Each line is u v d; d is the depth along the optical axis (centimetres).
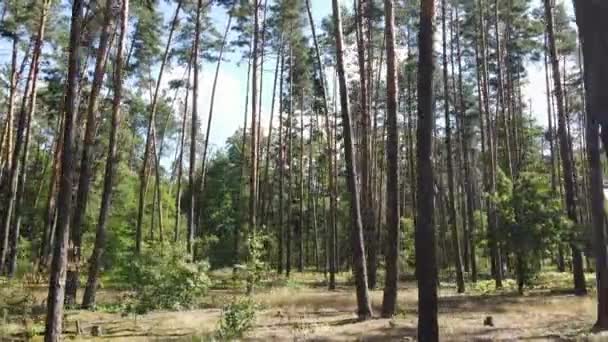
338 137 4228
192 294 1736
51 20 2806
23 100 2697
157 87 3059
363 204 3450
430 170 972
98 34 2377
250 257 1650
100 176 3975
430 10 1011
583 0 428
